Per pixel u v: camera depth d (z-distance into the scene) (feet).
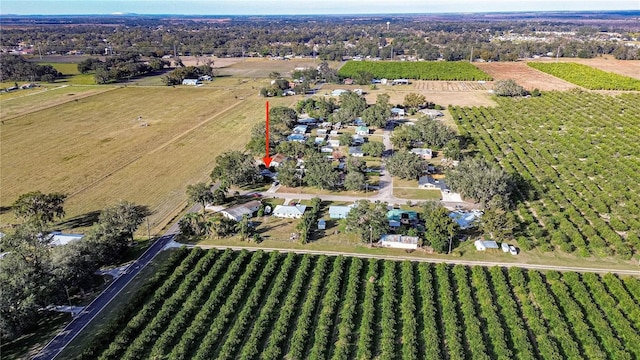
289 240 354.54
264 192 441.27
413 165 456.86
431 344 244.42
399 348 249.14
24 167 496.64
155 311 273.75
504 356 236.22
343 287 297.53
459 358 234.17
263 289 292.61
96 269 304.91
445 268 309.63
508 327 262.06
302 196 431.43
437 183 450.30
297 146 523.29
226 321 262.26
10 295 239.91
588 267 320.50
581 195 435.94
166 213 396.98
